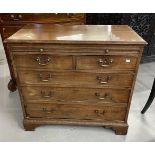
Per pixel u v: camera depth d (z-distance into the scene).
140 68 3.08
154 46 2.96
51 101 1.71
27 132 1.85
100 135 1.82
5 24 2.01
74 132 1.85
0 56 3.50
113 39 1.43
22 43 1.42
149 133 1.84
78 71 1.54
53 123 1.82
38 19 2.00
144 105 2.21
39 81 1.61
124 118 1.76
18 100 2.32
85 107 1.73
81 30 1.67
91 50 1.44
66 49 1.44
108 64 1.49
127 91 1.62
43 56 1.49
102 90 1.63
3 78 2.82
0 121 1.98
